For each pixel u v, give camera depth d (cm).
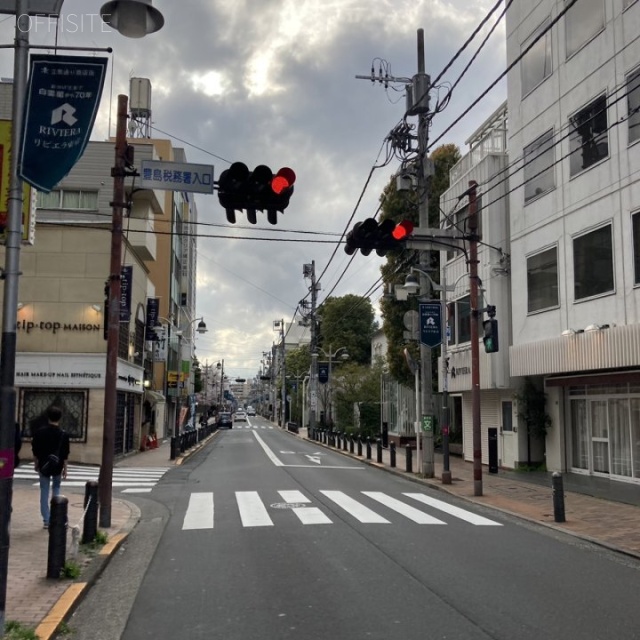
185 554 934
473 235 1717
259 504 1405
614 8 1666
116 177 1207
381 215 3456
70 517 1222
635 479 1755
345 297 6356
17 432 962
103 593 742
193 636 596
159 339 3447
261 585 763
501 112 2481
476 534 1103
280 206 922
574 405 2053
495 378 2225
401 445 3816
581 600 709
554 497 1230
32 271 2412
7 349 567
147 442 3183
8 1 647
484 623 625
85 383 2367
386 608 672
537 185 2020
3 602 538
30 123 609
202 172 1031
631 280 1582
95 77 625
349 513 1291
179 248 5684
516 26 2158
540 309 1991
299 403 7894
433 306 1973
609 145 1675
